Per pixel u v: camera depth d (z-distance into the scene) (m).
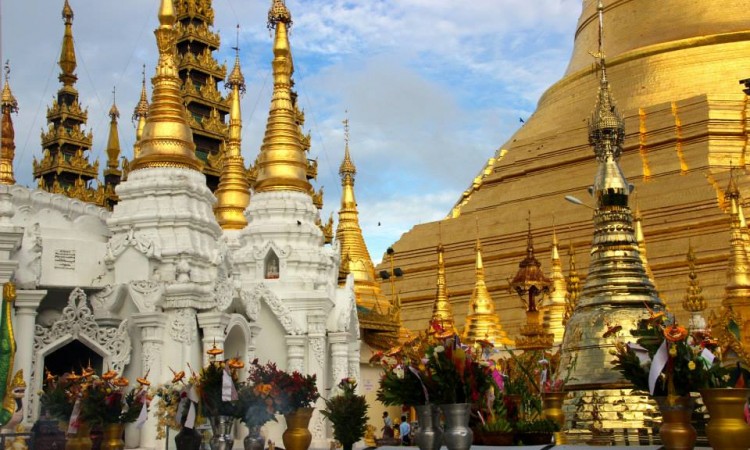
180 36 64.81
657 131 69.88
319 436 37.31
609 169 32.31
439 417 16.77
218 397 23.05
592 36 82.56
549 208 71.56
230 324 32.22
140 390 24.66
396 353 17.19
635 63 75.62
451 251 75.00
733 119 67.88
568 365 30.62
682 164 67.06
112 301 29.64
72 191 65.69
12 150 33.06
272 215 41.16
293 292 38.50
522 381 24.03
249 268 40.03
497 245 72.38
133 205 32.22
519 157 77.69
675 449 15.94
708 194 63.16
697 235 61.88
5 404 24.67
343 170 62.53
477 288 58.91
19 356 26.16
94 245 30.61
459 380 16.25
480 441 19.64
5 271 25.67
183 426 23.41
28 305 26.56
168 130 33.59
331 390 38.91
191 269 30.61
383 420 50.28
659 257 62.53
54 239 29.67
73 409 22.88
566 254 67.81
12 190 28.94
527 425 20.30
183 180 32.22
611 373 29.03
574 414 29.42
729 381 16.28
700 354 16.23
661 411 16.28
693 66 73.06
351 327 41.34
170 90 34.38
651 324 16.91
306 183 42.75
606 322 29.83
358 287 57.94
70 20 70.56
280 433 35.91
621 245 31.36
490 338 56.62
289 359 37.22
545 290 49.22
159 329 29.45
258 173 42.88
